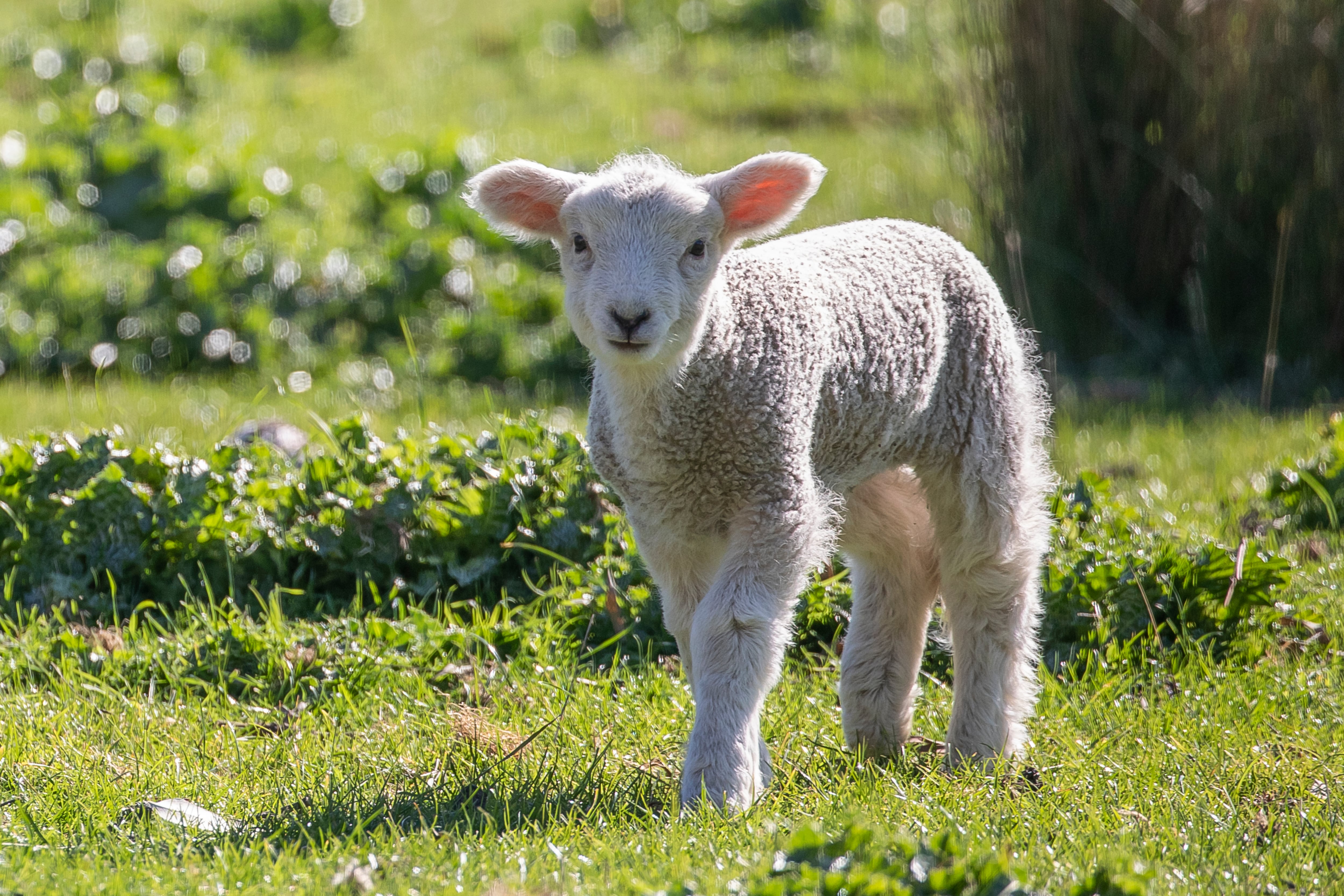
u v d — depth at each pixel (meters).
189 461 14.73
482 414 21.06
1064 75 23.05
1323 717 11.38
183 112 31.31
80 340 23.23
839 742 11.48
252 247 24.58
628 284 9.52
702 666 9.62
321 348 23.53
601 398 10.38
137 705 11.58
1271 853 8.83
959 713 11.08
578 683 12.17
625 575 13.85
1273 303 20.69
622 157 11.09
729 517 10.04
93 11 38.94
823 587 13.54
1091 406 21.28
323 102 35.31
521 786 9.84
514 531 14.55
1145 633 13.06
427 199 27.00
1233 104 22.48
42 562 14.06
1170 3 22.64
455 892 7.83
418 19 44.03
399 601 13.58
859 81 37.16
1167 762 10.43
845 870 7.50
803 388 9.96
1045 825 9.25
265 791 10.06
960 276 11.17
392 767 10.47
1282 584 13.26
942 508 11.08
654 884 7.91
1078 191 23.47
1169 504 16.39
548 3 45.06
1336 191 21.94
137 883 8.08
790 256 10.61
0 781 10.06
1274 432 19.34
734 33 41.66
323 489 14.85
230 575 13.73
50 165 26.30
